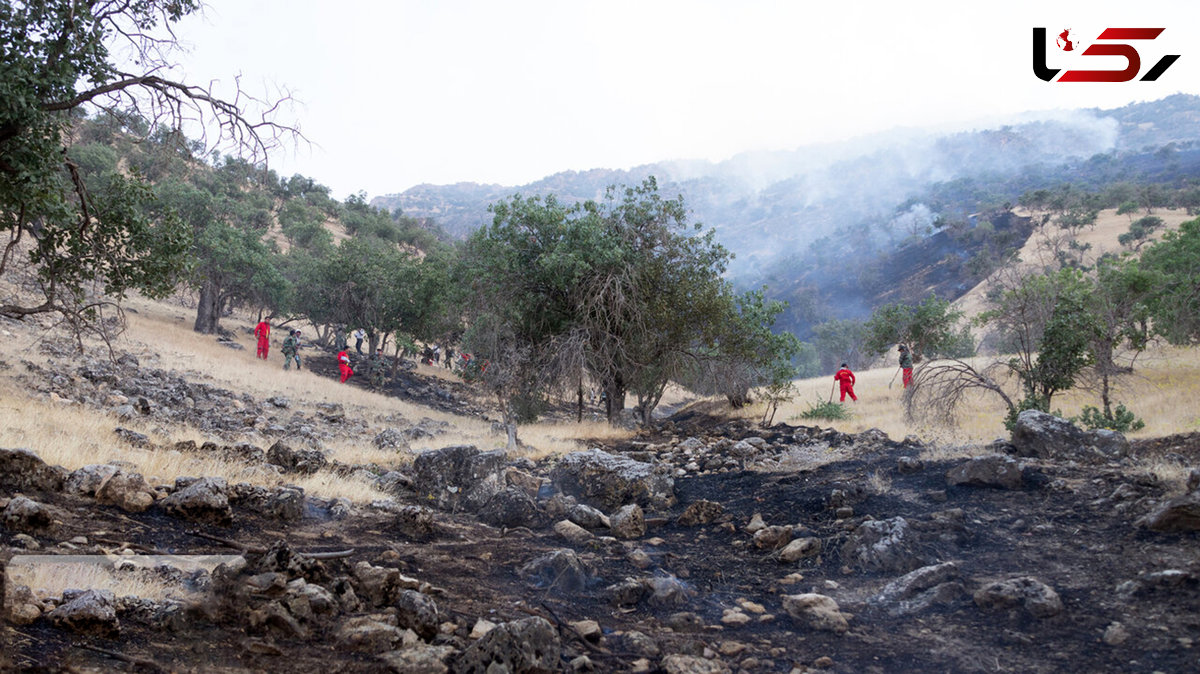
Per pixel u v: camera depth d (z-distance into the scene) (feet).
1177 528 20.90
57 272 40.19
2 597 13.42
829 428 59.93
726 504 33.45
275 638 15.03
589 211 77.66
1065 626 16.78
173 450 35.55
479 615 18.20
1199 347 81.87
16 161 30.60
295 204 297.33
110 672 12.50
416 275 126.31
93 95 33.12
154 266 41.65
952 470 30.68
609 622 19.07
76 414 39.91
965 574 20.92
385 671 13.91
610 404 79.82
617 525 29.35
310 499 30.66
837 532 26.27
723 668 15.65
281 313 144.05
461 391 131.75
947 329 111.65
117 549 19.34
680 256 79.10
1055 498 26.40
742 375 80.02
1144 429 42.96
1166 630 15.57
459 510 33.12
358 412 78.95
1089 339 44.75
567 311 77.61
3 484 22.49
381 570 18.03
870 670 15.72
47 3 30.07
